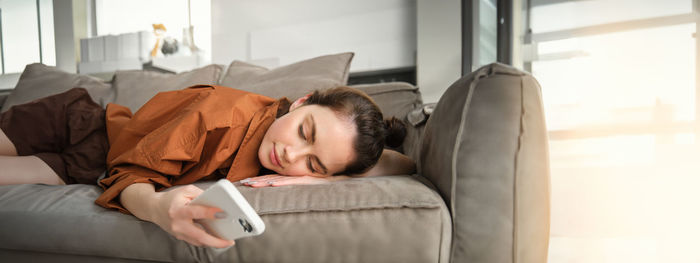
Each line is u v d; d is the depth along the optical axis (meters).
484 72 0.61
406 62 1.86
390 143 1.02
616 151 0.98
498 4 1.46
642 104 0.91
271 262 0.56
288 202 0.56
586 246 1.01
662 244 0.86
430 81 1.75
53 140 1.05
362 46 1.93
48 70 1.61
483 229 0.57
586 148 1.07
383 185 0.59
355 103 0.87
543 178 0.58
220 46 2.16
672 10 0.83
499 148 0.57
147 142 0.74
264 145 0.85
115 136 0.98
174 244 0.58
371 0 1.91
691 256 0.80
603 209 1.02
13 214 0.65
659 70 0.87
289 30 2.04
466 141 0.58
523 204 0.57
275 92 1.24
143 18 2.40
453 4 1.71
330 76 1.29
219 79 1.48
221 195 0.44
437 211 0.54
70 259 0.64
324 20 1.98
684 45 0.82
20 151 1.01
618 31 0.96
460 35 1.70
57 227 0.63
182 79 1.46
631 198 0.95
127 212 0.62
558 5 1.18
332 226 0.54
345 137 0.81
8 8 2.51
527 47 1.32
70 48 2.35
